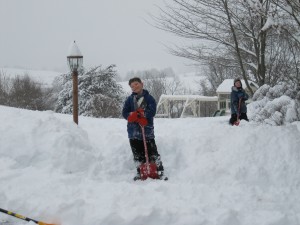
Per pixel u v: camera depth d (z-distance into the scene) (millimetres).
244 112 9977
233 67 11562
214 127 7031
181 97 26141
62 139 5844
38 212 4180
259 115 8312
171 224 4043
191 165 6066
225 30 10336
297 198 5008
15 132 5957
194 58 11172
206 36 10477
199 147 6367
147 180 5508
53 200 4414
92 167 5664
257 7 7031
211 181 5609
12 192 4621
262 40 10047
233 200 4770
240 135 6441
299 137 6312
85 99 21734
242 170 5750
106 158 6109
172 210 4176
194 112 26141
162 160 6289
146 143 5875
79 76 22062
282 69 10562
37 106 25562
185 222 4020
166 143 6598
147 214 4039
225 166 5844
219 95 25469
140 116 5730
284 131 6398
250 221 4113
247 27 10367
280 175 5707
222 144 6387
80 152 5738
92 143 6691
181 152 6441
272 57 10867
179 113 39344
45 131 6074
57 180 4973
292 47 9414
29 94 25531
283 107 7926
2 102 24625
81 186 4879
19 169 5312
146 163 5672
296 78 9398
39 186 4781
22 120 6426
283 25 7172
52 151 5672
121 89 23516
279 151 6039
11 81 28250
